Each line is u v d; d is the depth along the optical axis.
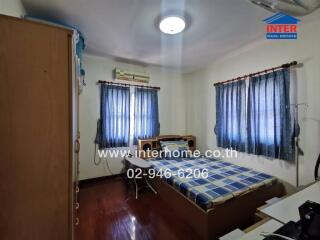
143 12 1.88
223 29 2.23
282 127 2.35
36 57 0.99
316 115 2.07
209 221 1.78
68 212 1.08
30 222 0.99
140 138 3.73
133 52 3.03
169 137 3.91
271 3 1.19
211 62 3.53
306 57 2.15
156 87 3.91
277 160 2.47
